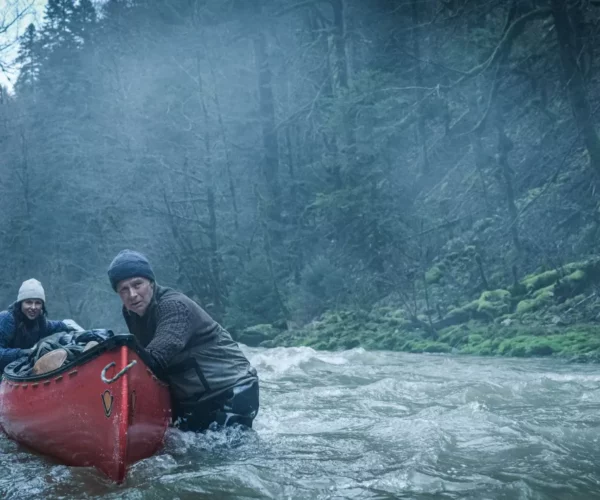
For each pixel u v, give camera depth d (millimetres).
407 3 22156
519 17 16547
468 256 16719
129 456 3783
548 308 12539
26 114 32406
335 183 20344
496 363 9562
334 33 23828
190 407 4594
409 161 23422
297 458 4156
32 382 4242
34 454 4438
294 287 19422
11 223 29484
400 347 13375
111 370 3709
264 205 21469
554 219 15984
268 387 7453
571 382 6910
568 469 3707
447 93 19547
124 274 4457
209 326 4660
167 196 23078
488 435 4555
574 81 15133
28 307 6352
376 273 17875
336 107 19891
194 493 3402
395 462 3992
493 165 19312
